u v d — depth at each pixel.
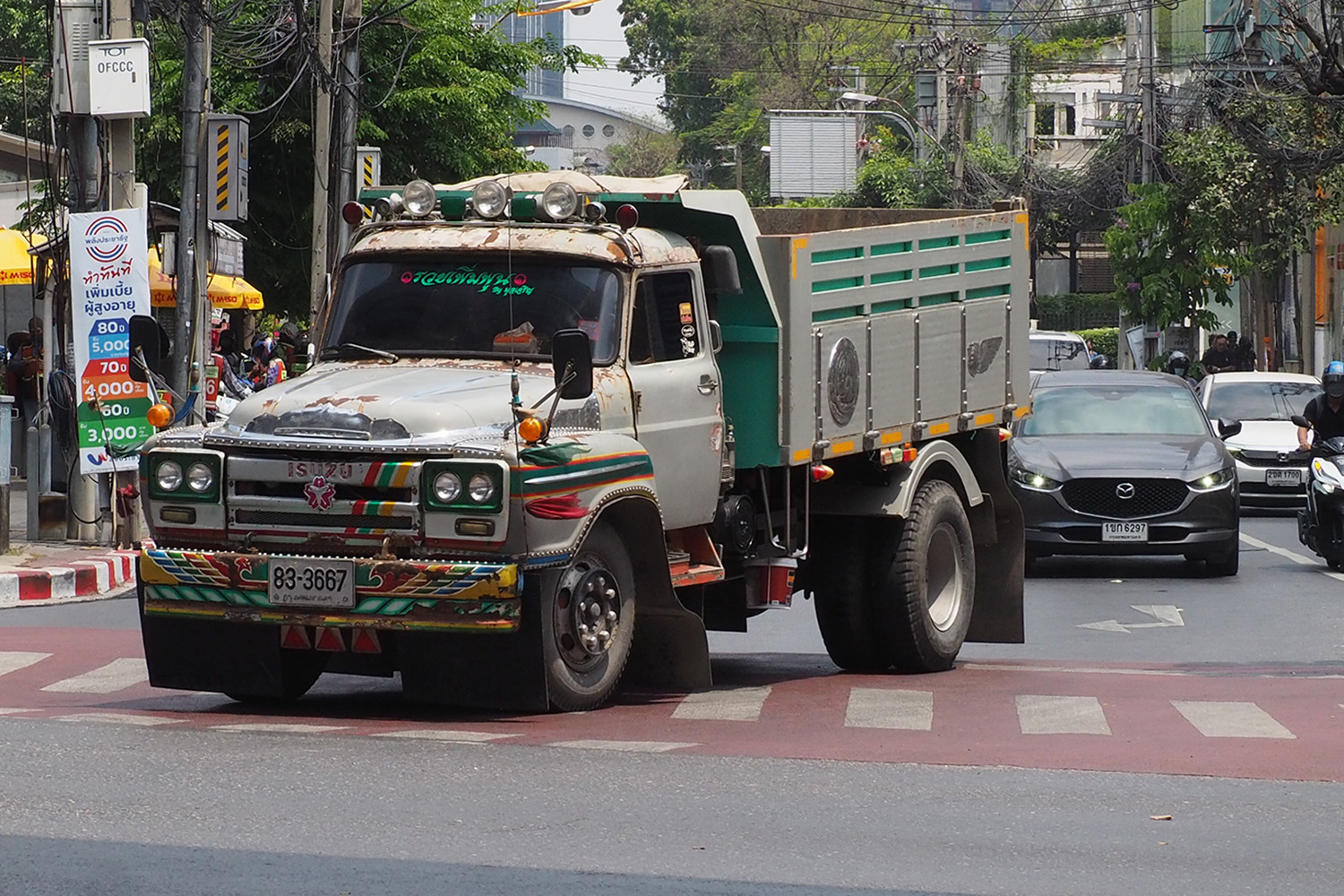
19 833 12.63
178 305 36.62
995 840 13.04
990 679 22.38
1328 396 37.09
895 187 117.38
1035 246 129.00
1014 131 139.00
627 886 11.50
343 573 17.52
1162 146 82.50
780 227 26.33
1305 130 65.75
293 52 49.03
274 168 61.97
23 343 48.06
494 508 17.06
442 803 13.84
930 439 23.52
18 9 99.19
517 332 19.17
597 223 19.61
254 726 17.56
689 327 20.16
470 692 17.94
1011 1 153.75
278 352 57.66
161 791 14.09
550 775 15.02
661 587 19.30
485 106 63.44
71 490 35.25
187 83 36.62
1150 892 11.70
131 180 35.34
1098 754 16.55
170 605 18.25
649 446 19.31
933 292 23.44
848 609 22.83
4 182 67.88
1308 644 25.98
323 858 12.04
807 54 159.75
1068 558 38.44
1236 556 34.50
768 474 21.52
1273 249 77.12
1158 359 81.12
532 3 70.50
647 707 19.31
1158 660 24.59
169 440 18.34
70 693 20.69
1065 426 36.97
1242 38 72.69
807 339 20.86
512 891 11.33
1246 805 14.40
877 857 12.46
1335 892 11.80
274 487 17.95
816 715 19.00
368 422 17.53
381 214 20.34
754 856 12.41
